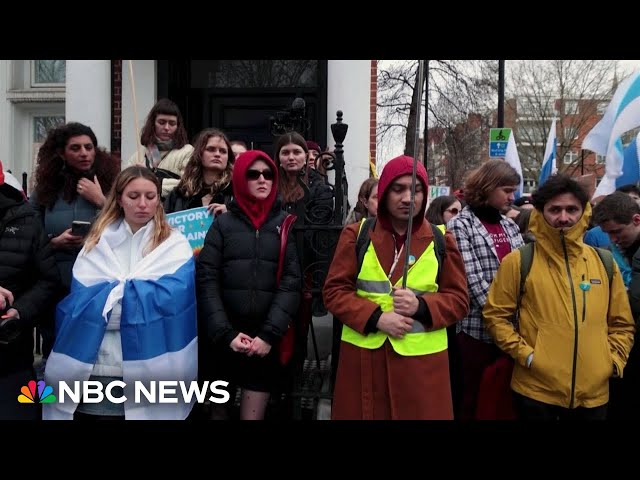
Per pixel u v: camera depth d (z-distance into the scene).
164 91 7.72
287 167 4.05
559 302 2.93
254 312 3.04
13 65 9.80
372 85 7.46
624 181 6.17
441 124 20.02
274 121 5.30
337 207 3.50
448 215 4.76
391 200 2.85
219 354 3.30
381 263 2.87
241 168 3.10
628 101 5.75
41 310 3.06
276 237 3.11
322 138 8.03
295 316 3.21
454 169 21.61
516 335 3.01
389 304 2.81
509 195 3.50
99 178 3.76
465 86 18.50
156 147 4.50
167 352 2.86
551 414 2.99
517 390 3.06
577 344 2.90
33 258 3.08
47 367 2.90
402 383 2.77
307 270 3.47
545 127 24.62
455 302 2.82
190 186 3.67
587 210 2.96
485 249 3.41
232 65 8.32
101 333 2.83
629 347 3.01
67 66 7.45
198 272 3.07
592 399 2.94
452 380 3.38
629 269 3.45
